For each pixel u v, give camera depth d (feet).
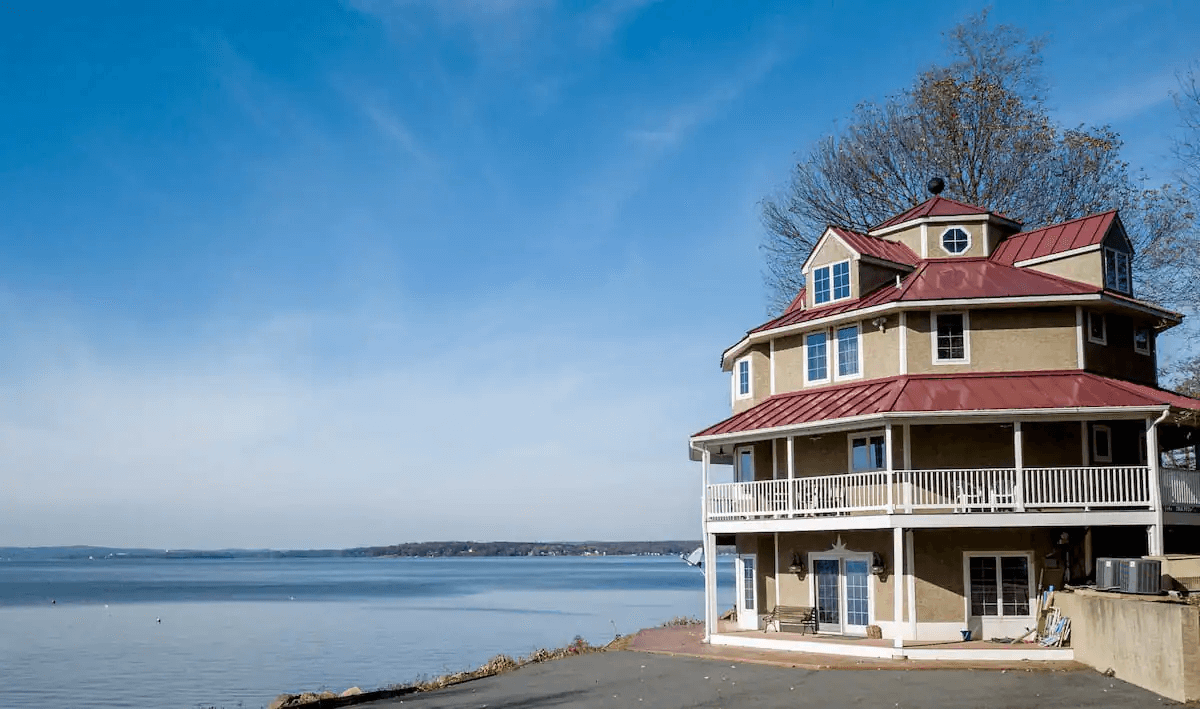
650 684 90.22
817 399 112.78
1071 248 113.70
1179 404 101.04
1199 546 113.60
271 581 624.59
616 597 378.32
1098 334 111.75
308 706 84.74
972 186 158.30
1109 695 74.69
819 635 110.42
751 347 129.49
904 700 77.00
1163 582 92.17
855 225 165.89
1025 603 103.76
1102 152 154.10
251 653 183.62
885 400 103.30
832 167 168.14
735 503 115.24
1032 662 91.97
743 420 115.65
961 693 78.84
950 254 121.29
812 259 122.01
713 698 81.66
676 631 135.03
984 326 109.60
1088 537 103.81
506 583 568.41
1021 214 154.71
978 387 105.09
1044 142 156.04
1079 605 91.61
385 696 89.92
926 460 106.83
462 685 95.20
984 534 105.09
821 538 113.91
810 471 115.85
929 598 104.73
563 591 443.32
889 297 111.34
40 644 202.69
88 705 126.82
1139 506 99.76
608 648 118.93
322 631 230.07
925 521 98.07
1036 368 108.37
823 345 118.42
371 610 307.78
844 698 79.00
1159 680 74.08
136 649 192.34
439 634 219.00
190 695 134.41
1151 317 116.57
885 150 164.35
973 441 106.73
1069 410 98.63
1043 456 105.81
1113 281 114.32
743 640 111.34
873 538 108.58
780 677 90.74
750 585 124.98
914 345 109.91
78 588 485.97
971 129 158.61
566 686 91.61
